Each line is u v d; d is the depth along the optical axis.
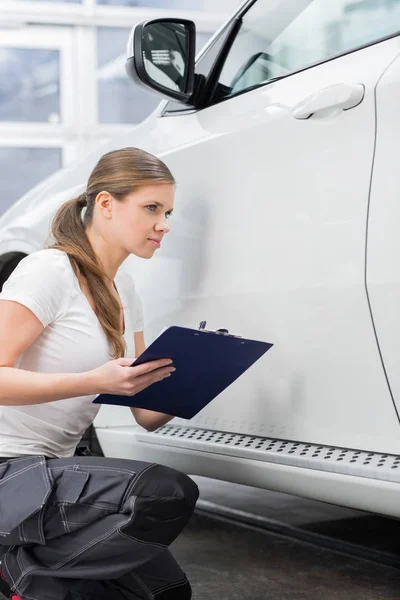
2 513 1.47
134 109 7.98
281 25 1.99
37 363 1.58
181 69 2.10
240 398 1.97
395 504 1.59
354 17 1.79
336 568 2.06
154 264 2.17
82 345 1.59
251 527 2.53
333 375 1.72
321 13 1.88
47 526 1.48
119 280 1.84
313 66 1.84
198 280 2.02
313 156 1.73
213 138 2.00
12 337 1.50
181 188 2.09
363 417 1.67
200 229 2.02
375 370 1.63
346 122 1.66
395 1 1.70
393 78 1.59
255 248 1.86
